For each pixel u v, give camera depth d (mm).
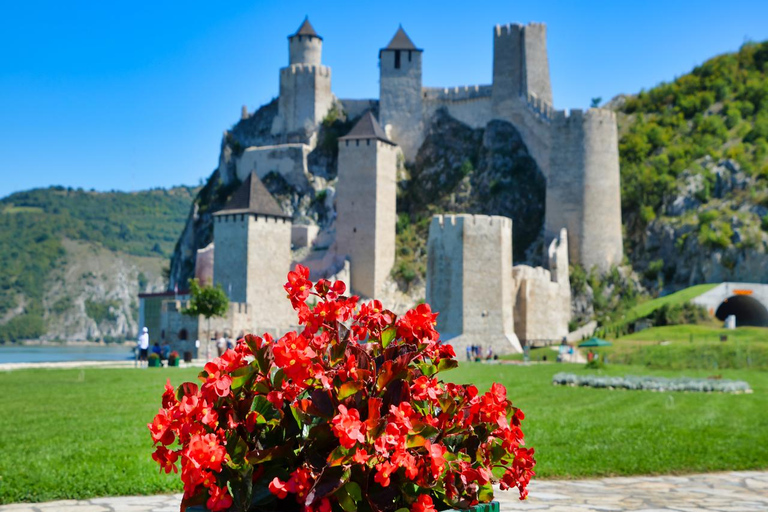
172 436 5949
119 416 19859
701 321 77875
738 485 12922
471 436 6582
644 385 33188
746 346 51625
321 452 5934
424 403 6461
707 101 117562
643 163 107625
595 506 11016
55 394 26016
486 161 109812
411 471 5723
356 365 6324
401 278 99125
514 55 110938
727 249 94312
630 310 86250
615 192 98312
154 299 96000
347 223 97875
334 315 6543
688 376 41000
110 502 10945
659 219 101625
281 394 5988
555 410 23766
